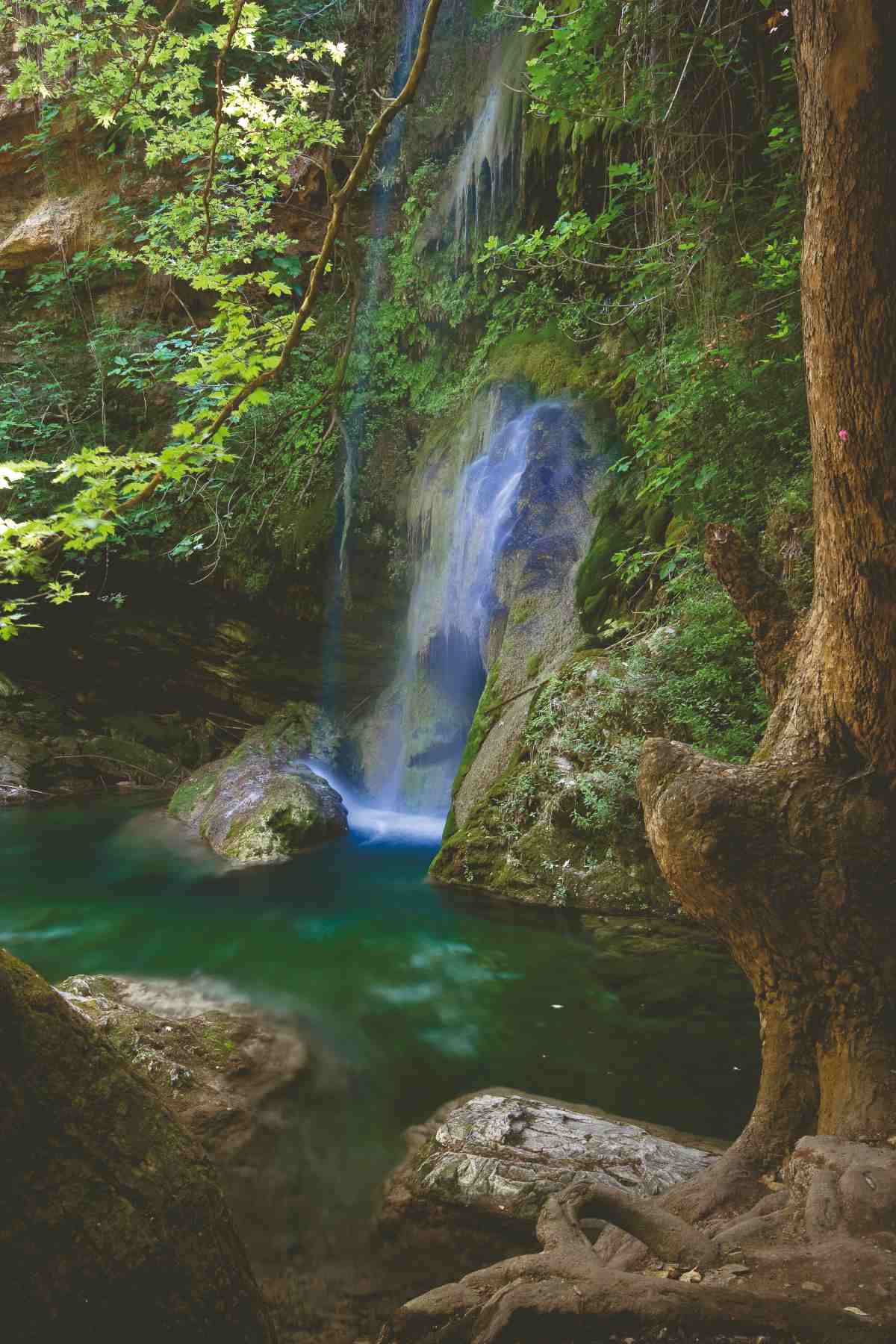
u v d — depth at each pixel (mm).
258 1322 1850
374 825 9828
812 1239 2416
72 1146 1687
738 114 7074
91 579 11852
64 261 11953
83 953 6078
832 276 2754
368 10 10992
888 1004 3010
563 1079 4332
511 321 9664
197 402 10391
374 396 10641
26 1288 1571
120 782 12117
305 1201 3582
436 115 10500
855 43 2568
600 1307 2199
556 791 6957
